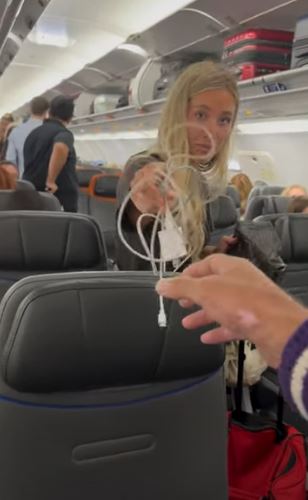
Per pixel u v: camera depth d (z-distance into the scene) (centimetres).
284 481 153
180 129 121
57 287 95
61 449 100
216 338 49
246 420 169
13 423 97
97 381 100
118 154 1227
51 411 99
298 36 406
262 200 415
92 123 1074
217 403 114
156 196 86
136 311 100
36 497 99
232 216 354
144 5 470
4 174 309
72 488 101
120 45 641
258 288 43
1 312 97
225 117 131
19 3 390
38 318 93
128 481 105
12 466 98
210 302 43
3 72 968
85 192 550
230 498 152
